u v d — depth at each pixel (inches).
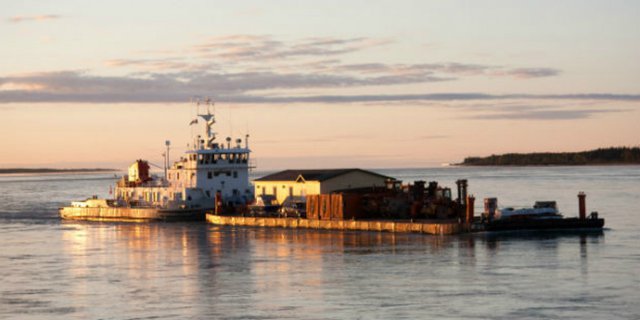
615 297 2947.8
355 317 2755.9
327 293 3110.2
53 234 5319.9
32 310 2947.8
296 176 5792.3
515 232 4704.7
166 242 4697.3
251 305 2947.8
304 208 5506.9
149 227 5679.1
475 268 3550.7
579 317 2701.8
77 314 2883.9
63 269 3767.2
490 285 3189.0
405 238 4532.5
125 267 3796.8
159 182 6461.6
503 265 3609.7
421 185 5329.7
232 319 2770.7
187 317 2810.0
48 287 3334.2
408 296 3031.5
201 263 3860.7
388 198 5201.8
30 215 7180.1
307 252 4104.3
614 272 3390.7
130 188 6579.7
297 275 3476.9
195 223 5861.2
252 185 6269.7
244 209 5821.9
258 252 4160.9
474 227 4672.7
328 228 5103.3
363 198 5221.5
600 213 6077.8
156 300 3061.0
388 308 2864.2
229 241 4643.2
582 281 3223.4
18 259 4104.3
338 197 5152.6
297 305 2933.1
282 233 4977.9
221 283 3348.9
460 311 2802.7
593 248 4055.1
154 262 3932.1
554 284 3181.6
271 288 3223.4
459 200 5172.2
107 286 3339.1
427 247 4168.3
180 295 3137.3
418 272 3484.3
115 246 4576.8
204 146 6220.5
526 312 2773.1
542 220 4758.9
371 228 4928.6
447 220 4963.1
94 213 6491.1
